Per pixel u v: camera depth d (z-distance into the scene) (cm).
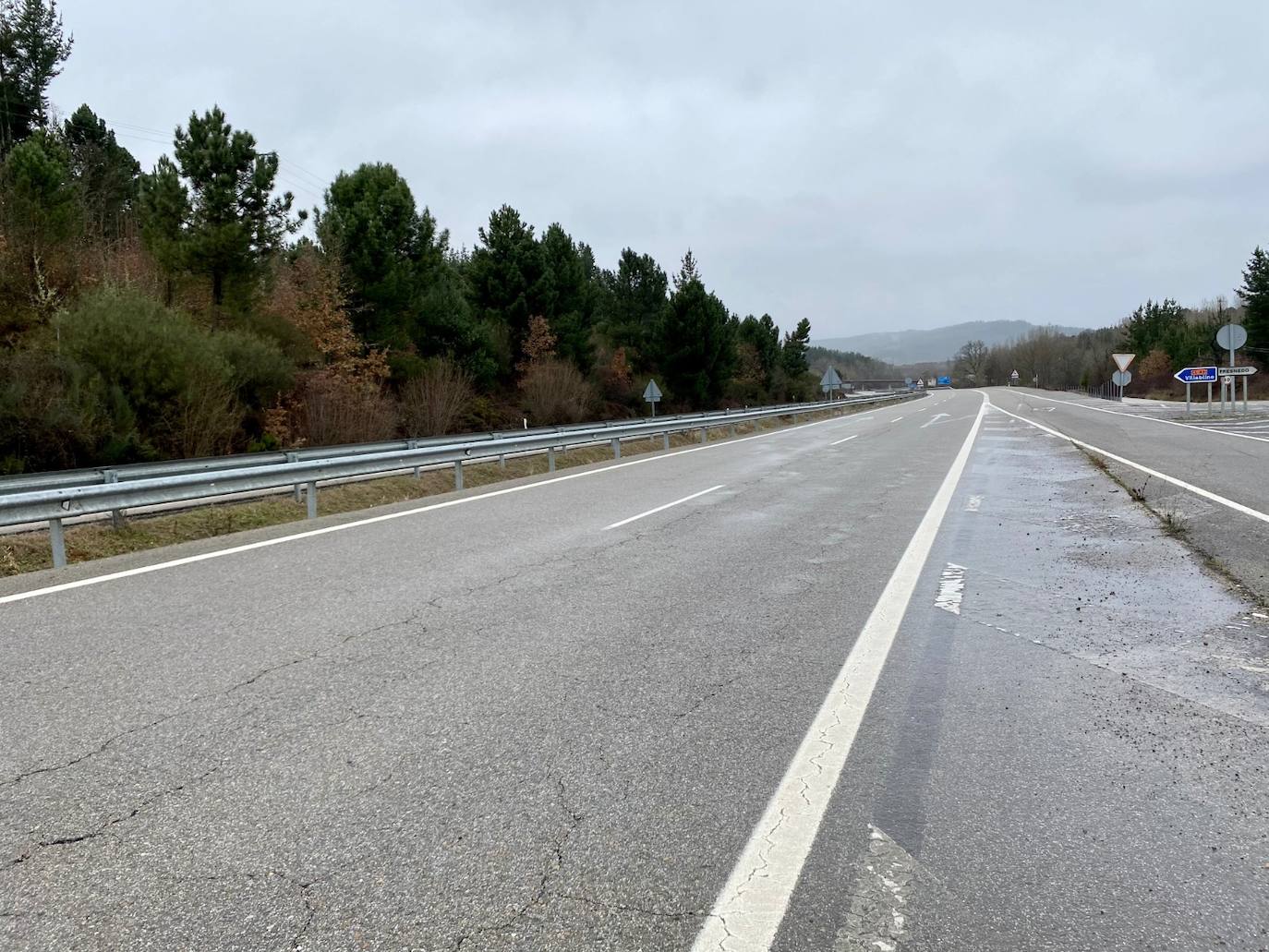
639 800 314
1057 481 1311
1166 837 287
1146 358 8112
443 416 3075
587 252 6819
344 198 3306
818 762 345
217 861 275
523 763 346
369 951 231
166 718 394
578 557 783
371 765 345
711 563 750
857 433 2748
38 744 366
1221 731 371
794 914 246
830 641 513
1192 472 1311
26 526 1093
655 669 464
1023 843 283
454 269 4691
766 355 6625
